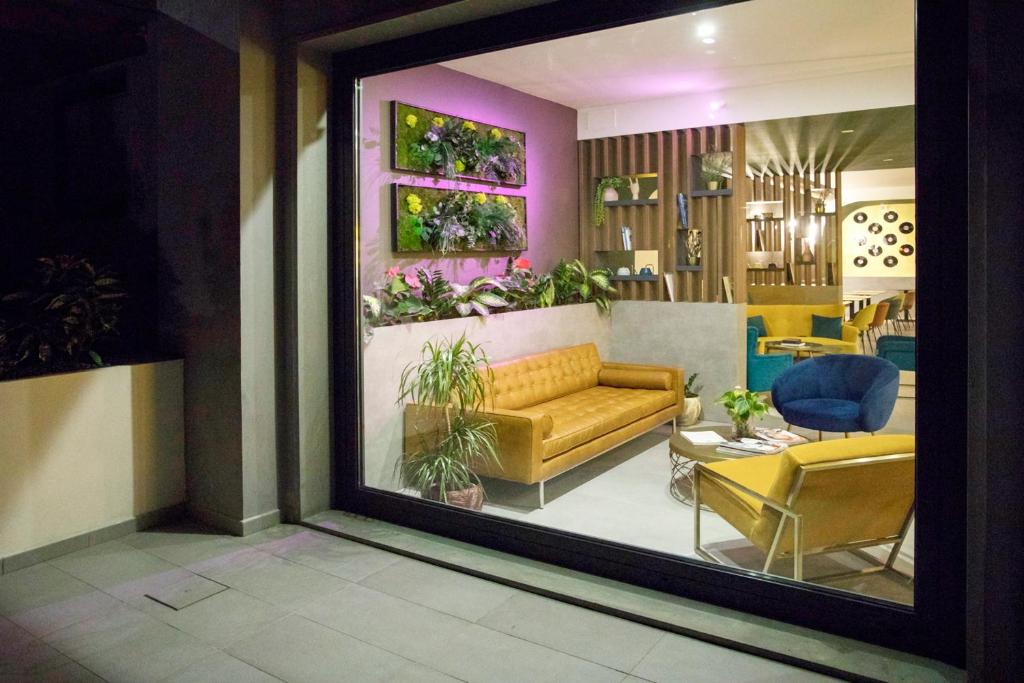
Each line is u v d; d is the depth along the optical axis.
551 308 6.36
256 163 3.80
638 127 7.12
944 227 2.42
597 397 5.95
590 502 4.51
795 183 9.79
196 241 3.96
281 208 3.94
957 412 2.42
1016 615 2.20
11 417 3.39
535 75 6.16
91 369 3.71
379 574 3.39
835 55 5.68
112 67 4.45
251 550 3.68
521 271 6.44
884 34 5.20
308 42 3.80
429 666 2.61
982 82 2.20
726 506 3.43
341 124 3.98
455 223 5.79
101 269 4.04
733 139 6.73
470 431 4.34
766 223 9.98
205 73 3.82
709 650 2.69
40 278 3.87
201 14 3.82
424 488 4.26
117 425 3.80
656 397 5.92
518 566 3.40
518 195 6.66
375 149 5.25
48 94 4.46
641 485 4.84
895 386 4.86
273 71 3.85
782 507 2.96
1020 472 2.16
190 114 3.90
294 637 2.82
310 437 4.05
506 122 6.52
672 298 7.07
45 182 4.48
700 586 3.01
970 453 2.29
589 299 7.16
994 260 2.16
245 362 3.83
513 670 2.57
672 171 7.02
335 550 3.68
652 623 2.87
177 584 3.29
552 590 3.14
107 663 2.63
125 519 3.86
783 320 8.73
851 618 2.67
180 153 3.98
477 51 3.48
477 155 6.07
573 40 5.27
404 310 4.83
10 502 3.40
